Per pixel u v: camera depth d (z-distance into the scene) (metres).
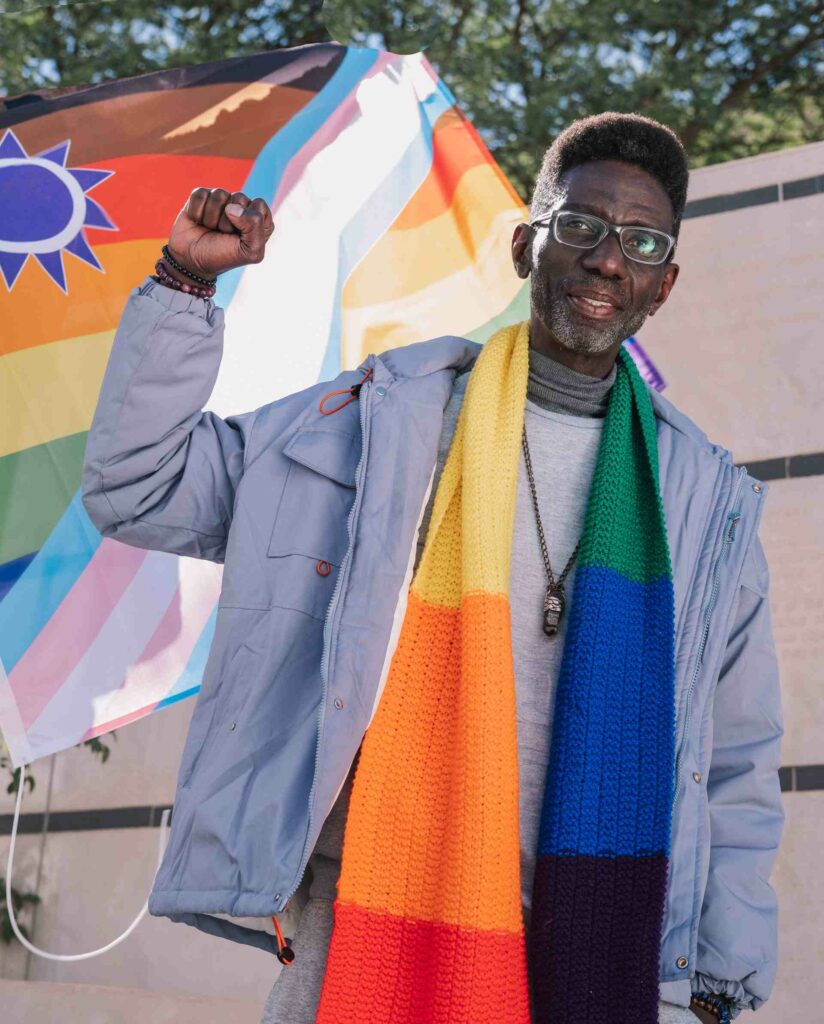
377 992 2.01
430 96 3.55
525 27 8.94
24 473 3.15
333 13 8.64
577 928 2.06
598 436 2.40
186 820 2.03
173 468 2.21
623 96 8.78
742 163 4.84
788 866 4.06
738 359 4.67
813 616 4.30
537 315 2.38
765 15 8.86
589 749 2.14
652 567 2.29
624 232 2.28
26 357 3.19
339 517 2.21
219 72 3.44
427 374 2.32
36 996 4.20
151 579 3.16
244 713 2.07
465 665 2.09
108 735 4.56
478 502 2.19
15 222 3.25
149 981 4.29
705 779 2.25
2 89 7.95
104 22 8.12
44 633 3.09
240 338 3.30
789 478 4.49
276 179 3.40
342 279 3.38
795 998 3.93
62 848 4.51
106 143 3.33
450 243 3.45
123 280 3.24
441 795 2.10
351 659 2.06
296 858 1.96
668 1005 2.15
